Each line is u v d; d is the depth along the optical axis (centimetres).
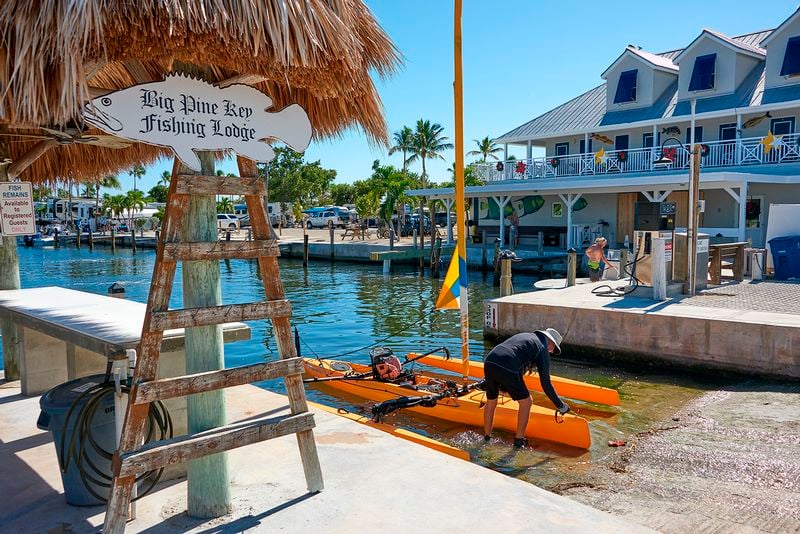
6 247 630
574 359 1155
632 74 2866
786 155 2320
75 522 339
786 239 1502
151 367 291
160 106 295
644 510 498
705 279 1350
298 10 295
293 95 399
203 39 277
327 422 501
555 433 698
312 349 1349
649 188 2278
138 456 284
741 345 961
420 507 344
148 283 2717
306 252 3023
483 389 834
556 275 2419
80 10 238
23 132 439
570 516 337
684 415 786
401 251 2767
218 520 329
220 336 335
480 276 2492
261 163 333
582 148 3064
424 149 5225
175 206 297
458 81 730
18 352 633
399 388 855
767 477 557
